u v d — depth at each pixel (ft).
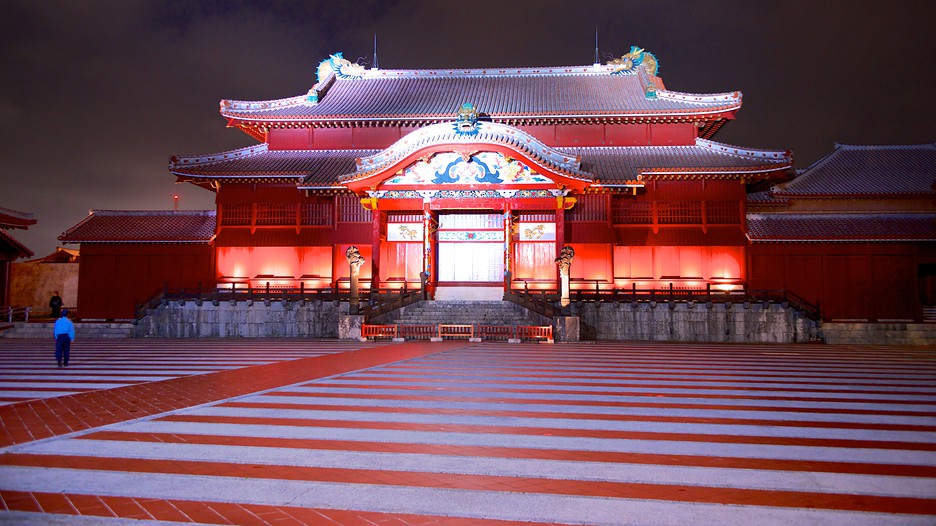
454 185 128.16
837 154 163.43
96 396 43.98
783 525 19.54
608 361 69.87
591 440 30.66
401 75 177.06
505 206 128.26
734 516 20.35
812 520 19.99
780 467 26.03
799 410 39.40
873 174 153.28
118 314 141.90
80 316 142.00
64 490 22.67
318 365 64.23
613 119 147.84
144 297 142.31
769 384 51.90
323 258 142.41
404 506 21.15
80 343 101.14
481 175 127.95
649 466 26.07
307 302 119.55
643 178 135.03
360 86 172.24
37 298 179.42
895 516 20.38
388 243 139.44
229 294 120.57
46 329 121.19
